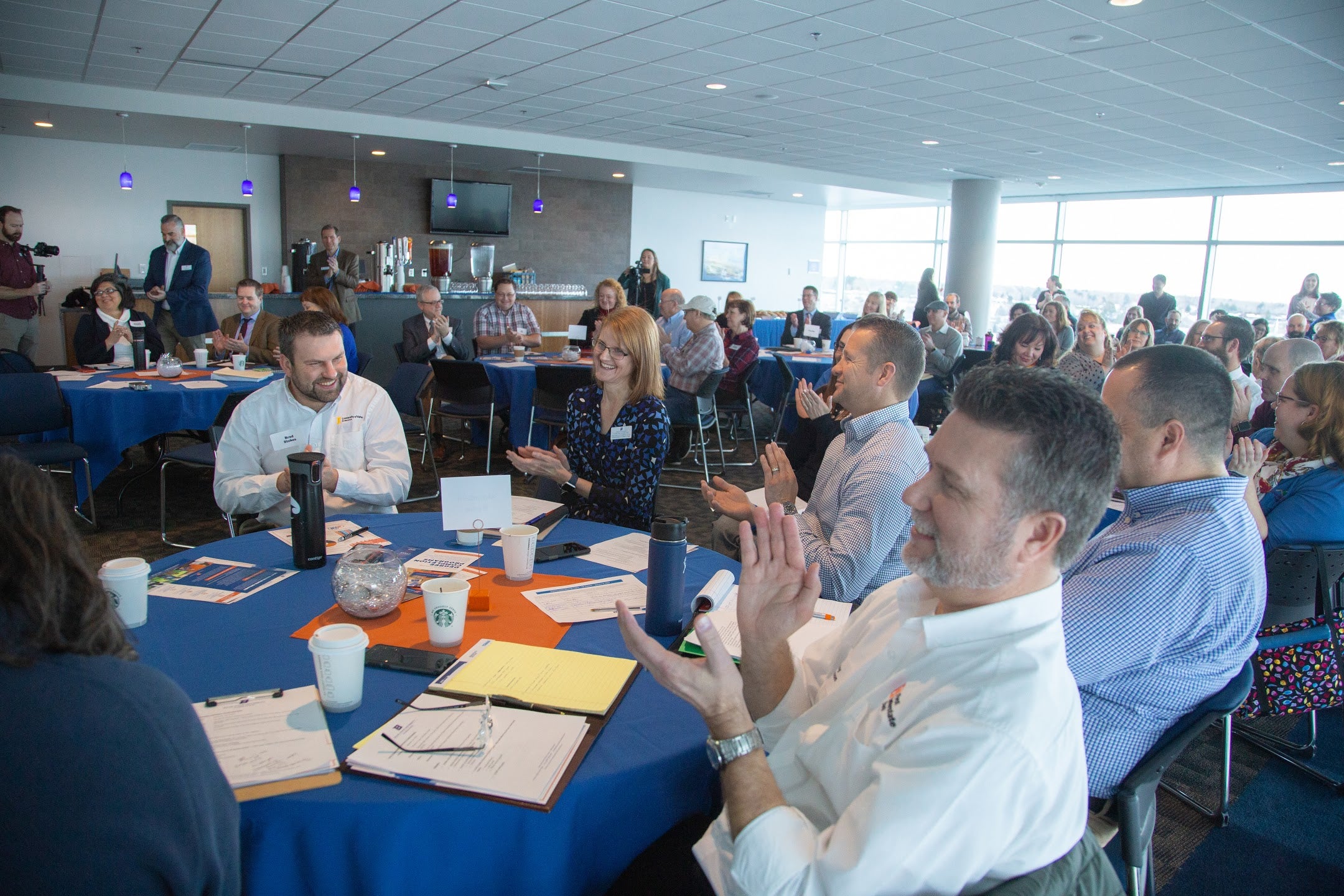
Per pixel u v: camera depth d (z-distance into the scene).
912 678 0.89
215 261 10.12
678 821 1.10
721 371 5.47
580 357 6.25
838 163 10.60
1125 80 5.80
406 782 0.98
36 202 9.07
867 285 16.08
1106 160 9.24
